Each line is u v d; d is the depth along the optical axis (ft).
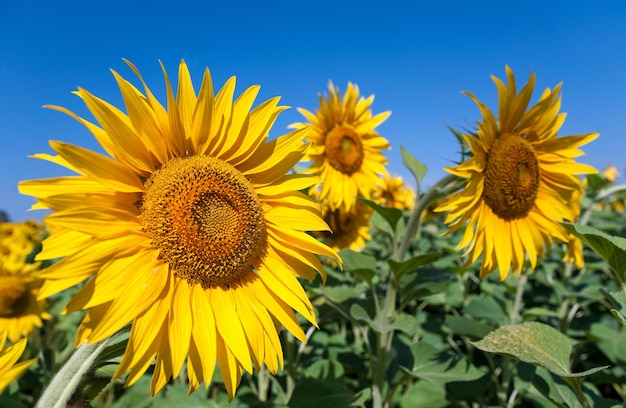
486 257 1.35
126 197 0.87
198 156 1.00
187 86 0.95
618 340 1.82
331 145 2.22
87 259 0.78
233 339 0.91
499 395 1.65
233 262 0.95
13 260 2.04
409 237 1.41
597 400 1.14
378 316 1.42
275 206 1.08
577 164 1.42
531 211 1.43
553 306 2.57
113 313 0.78
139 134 0.88
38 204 0.76
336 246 2.37
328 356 1.84
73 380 0.76
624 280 1.03
